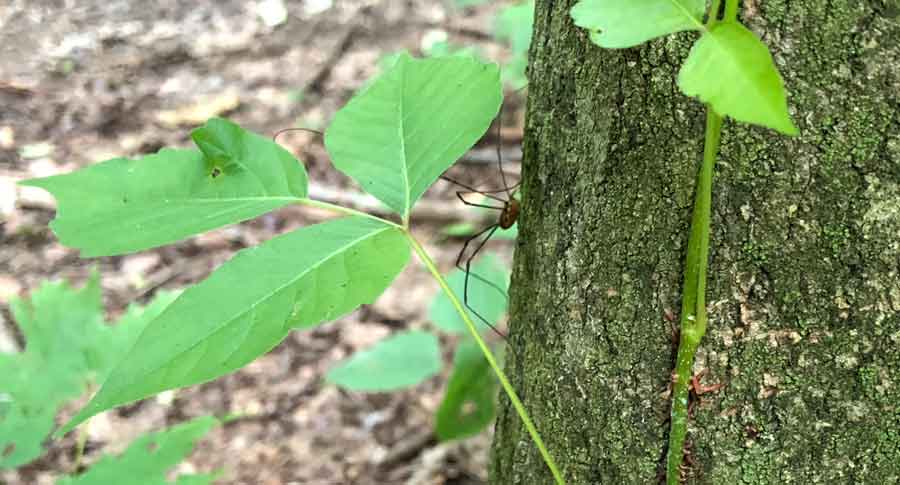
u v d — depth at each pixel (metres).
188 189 0.18
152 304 0.34
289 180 0.18
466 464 0.43
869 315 0.17
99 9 0.83
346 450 0.44
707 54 0.12
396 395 0.47
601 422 0.20
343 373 0.38
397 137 0.18
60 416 0.43
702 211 0.15
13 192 0.58
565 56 0.20
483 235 0.57
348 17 0.83
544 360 0.22
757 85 0.11
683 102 0.17
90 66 0.75
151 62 0.76
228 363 0.15
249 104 0.71
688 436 0.19
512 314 0.24
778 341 0.18
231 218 0.17
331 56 0.77
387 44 0.78
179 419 0.45
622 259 0.19
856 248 0.17
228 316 0.15
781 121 0.11
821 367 0.18
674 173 0.18
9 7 0.82
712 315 0.18
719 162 0.17
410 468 0.43
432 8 0.83
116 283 0.53
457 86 0.18
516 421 0.24
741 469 0.19
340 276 0.16
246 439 0.44
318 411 0.46
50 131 0.66
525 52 0.55
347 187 0.62
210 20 0.83
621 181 0.18
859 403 0.18
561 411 0.21
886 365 0.17
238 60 0.77
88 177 0.18
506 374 0.25
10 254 0.54
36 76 0.73
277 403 0.46
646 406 0.19
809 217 0.17
